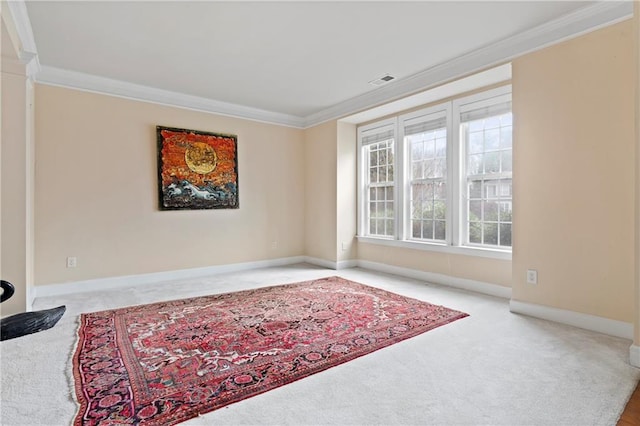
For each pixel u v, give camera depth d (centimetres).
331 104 523
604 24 262
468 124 412
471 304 343
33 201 374
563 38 283
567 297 284
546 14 277
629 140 252
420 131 464
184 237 479
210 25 292
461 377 200
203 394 182
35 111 376
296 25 293
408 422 160
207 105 496
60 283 393
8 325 262
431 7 266
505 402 175
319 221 574
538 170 300
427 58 360
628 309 253
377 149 535
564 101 284
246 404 174
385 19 283
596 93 267
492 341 251
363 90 459
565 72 283
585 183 273
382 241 514
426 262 455
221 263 512
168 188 461
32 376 200
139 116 443
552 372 204
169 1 257
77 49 336
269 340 254
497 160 385
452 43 327
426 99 436
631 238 252
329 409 170
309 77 412
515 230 316
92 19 281
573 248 280
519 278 314
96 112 413
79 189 403
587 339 253
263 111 550
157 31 302
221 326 283
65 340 254
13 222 299
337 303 348
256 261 549
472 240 410
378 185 532
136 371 207
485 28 299
